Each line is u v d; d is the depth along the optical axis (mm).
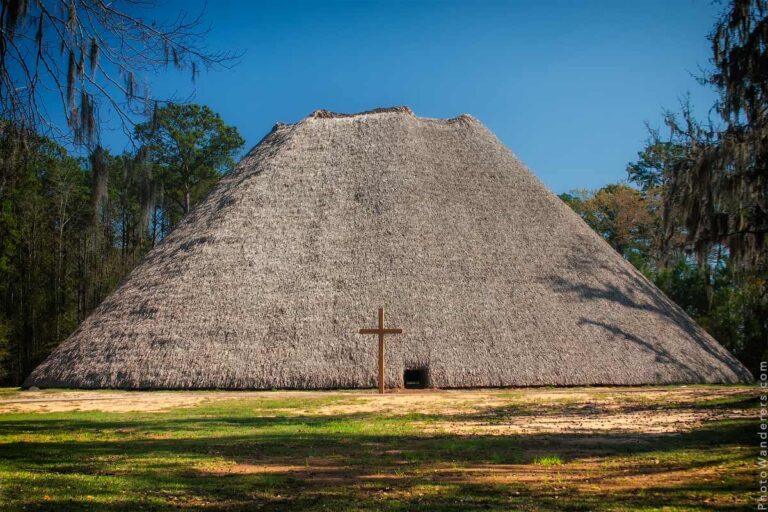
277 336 25703
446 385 24594
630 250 60281
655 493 7871
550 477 8992
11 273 45188
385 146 33625
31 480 8781
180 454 11047
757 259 20781
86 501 7699
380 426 14703
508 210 31531
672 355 27391
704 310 43719
